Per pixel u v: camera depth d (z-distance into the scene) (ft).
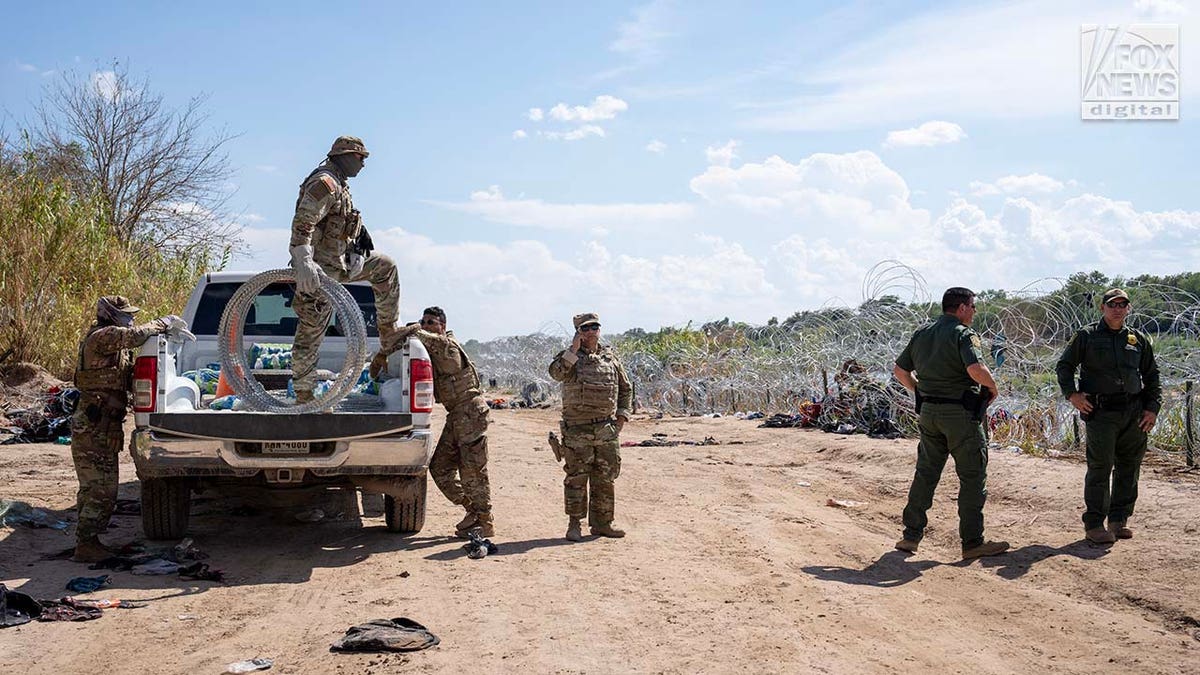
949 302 25.04
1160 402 25.08
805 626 18.69
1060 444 40.04
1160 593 20.56
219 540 26.66
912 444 43.60
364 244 26.78
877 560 24.63
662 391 79.51
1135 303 38.24
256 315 32.12
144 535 26.43
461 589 21.30
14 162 69.31
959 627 18.97
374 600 20.38
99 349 23.40
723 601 20.39
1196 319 36.94
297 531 28.02
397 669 15.97
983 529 24.77
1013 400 43.04
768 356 69.46
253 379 24.79
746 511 31.48
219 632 18.10
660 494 35.17
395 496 25.79
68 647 17.04
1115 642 17.92
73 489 33.19
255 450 23.99
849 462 42.16
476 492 26.81
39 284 60.08
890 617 19.49
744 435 55.21
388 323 28.09
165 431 23.54
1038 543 25.34
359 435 24.12
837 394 53.98
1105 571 22.38
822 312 59.47
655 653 16.92
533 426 67.36
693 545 26.18
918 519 25.40
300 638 17.76
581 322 26.94
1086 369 25.18
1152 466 33.76
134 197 87.86
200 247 85.15
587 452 26.91
